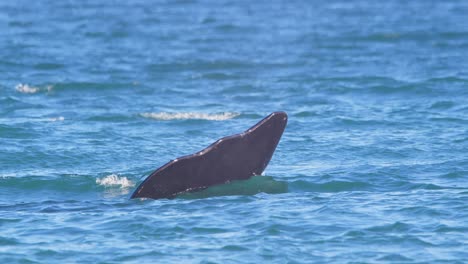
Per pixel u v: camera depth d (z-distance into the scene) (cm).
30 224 5762
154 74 13375
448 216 5809
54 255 5200
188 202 6162
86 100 11200
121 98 11356
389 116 9644
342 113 9888
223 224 5675
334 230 5556
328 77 12688
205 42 17525
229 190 6384
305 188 6638
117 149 8262
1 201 6531
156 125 9475
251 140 6444
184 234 5516
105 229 5631
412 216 5812
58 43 17050
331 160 7669
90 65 14238
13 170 7488
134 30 19450
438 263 5041
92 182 7000
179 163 6312
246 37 18238
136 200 6291
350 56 15050
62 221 5816
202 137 8906
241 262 5066
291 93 11556
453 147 8019
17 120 9688
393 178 6919
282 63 14425
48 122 9556
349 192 6506
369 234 5481
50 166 7638
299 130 9000
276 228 5575
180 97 11431
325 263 5047
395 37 17450
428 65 13688
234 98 11319
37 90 11906
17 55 15175
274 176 6950
